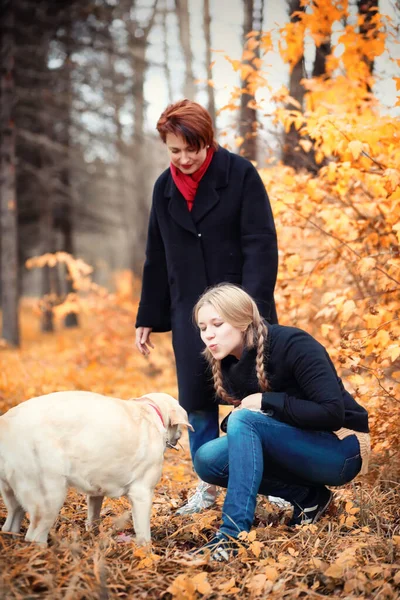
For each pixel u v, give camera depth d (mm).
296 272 5023
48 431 2742
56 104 16109
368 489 3848
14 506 2924
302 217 4988
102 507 3680
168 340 9445
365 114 4727
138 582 2666
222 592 2580
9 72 14211
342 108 4801
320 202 4871
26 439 2719
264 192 3834
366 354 3781
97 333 9664
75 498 3797
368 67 5270
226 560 2885
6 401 6738
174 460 5145
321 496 3408
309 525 3127
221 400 3857
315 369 3096
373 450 3922
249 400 3176
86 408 2854
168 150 3643
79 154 18609
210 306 3205
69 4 14414
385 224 4750
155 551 3039
